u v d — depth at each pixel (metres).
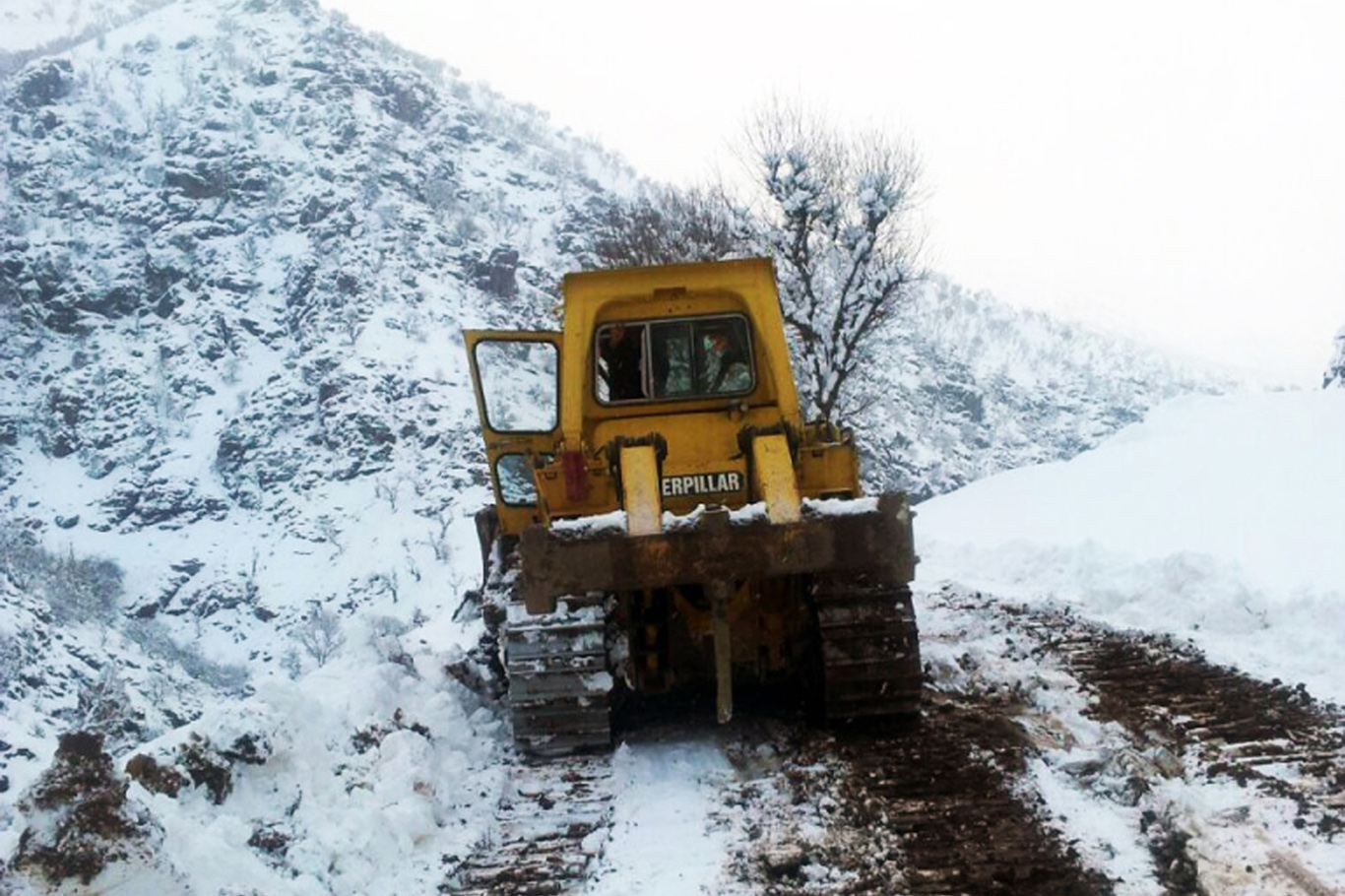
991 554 13.33
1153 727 6.61
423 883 5.13
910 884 4.81
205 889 4.50
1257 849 4.88
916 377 198.50
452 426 177.62
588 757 6.62
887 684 6.55
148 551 170.25
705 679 7.00
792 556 6.03
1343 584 9.85
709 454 7.16
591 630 6.65
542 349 7.91
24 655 70.56
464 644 9.55
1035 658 8.48
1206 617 9.22
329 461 177.38
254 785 5.47
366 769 5.98
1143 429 24.02
